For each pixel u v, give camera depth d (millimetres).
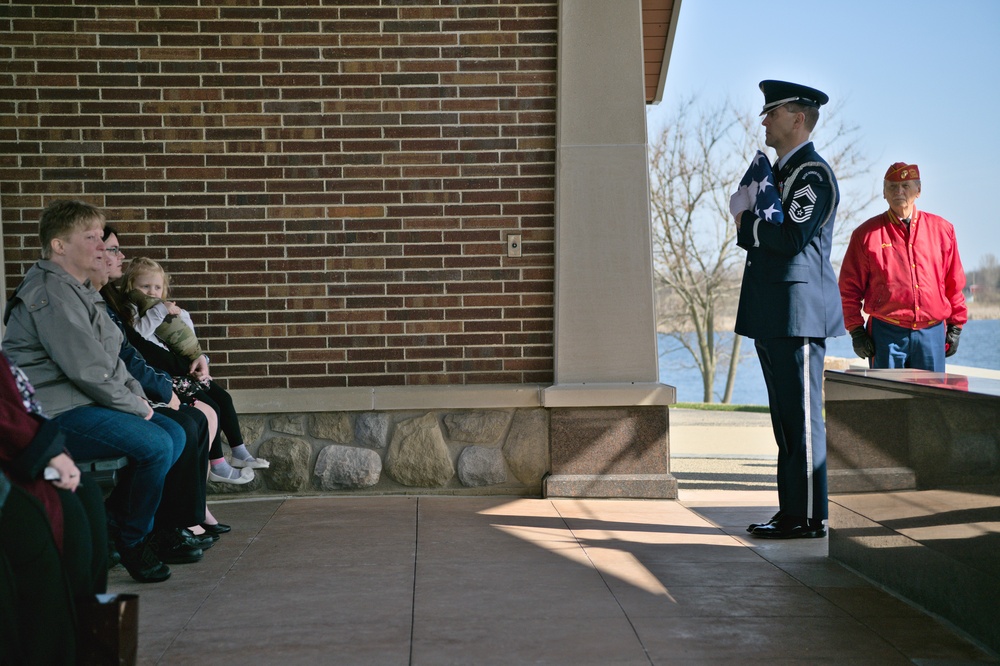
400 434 5793
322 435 5793
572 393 5629
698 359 24156
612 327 5730
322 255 5801
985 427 3051
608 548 4496
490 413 5797
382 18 5766
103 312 3873
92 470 3723
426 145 5809
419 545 4559
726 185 22891
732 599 3684
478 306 5852
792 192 4598
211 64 5719
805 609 3553
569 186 5715
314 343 5812
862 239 5555
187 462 4266
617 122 5719
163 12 5688
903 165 5398
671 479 5703
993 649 3068
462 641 3221
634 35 5707
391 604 3631
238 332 5777
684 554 4383
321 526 4969
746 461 8062
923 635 3262
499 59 5797
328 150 5777
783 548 4496
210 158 5738
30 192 5656
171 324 4820
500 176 5824
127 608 2611
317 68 5762
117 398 3764
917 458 3521
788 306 4590
